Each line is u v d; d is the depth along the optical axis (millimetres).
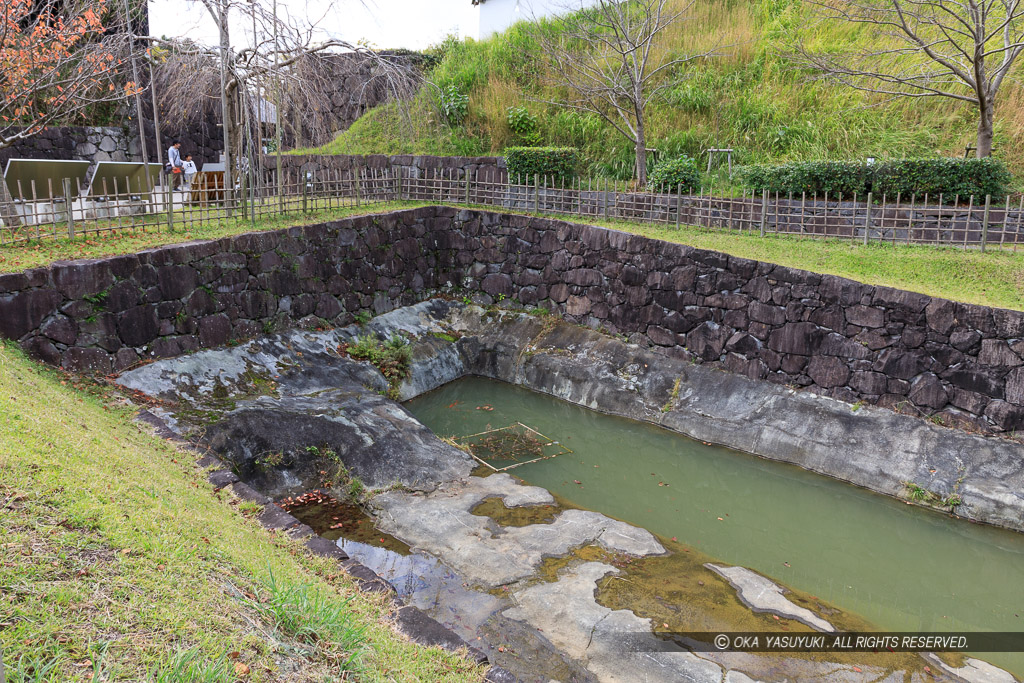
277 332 11500
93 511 4145
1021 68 14984
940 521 8539
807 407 10352
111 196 10547
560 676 5441
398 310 14227
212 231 11227
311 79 15352
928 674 5832
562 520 8000
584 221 14133
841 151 15234
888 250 11359
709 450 10531
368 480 8562
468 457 9773
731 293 11297
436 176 17578
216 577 4156
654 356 12188
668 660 5656
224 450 7984
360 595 5305
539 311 14094
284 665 3496
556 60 18375
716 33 19062
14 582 3223
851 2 15008
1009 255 10609
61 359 8398
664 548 7613
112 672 2871
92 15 11305
